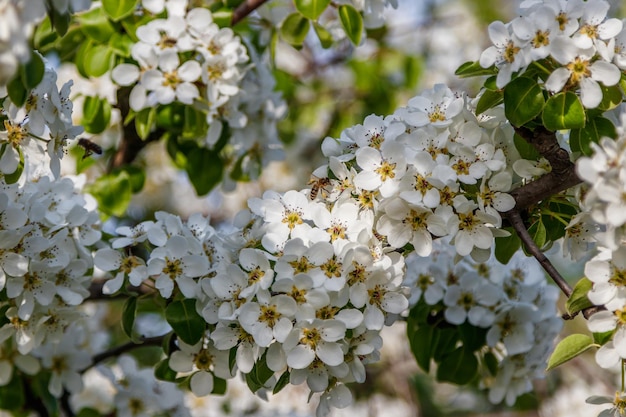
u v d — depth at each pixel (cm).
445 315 107
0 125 95
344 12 110
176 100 109
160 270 96
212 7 113
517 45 91
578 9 90
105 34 109
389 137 93
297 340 91
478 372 111
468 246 92
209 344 100
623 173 85
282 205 95
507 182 92
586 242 95
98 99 113
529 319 106
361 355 94
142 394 113
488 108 94
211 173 116
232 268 93
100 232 103
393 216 92
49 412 114
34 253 96
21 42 82
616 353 89
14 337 108
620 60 91
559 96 90
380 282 93
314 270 92
